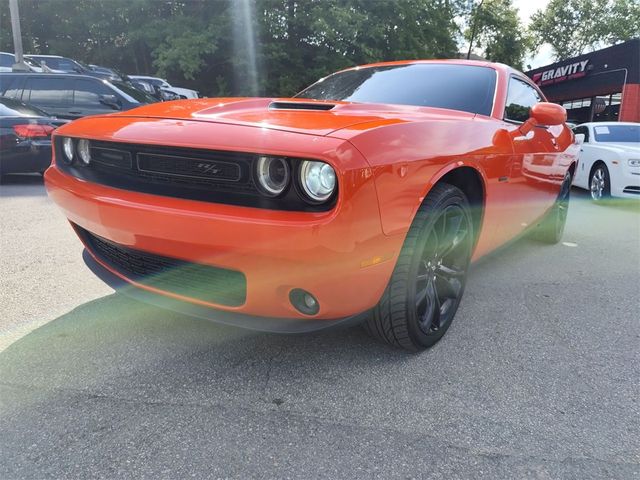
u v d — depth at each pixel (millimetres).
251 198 1826
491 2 31688
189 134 1917
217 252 1847
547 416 1982
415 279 2201
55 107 8469
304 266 1755
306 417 1931
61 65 14898
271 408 1980
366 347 2475
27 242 4102
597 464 1724
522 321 2895
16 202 5781
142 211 1944
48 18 22250
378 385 2160
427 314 2420
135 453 1708
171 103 2656
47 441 1754
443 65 3385
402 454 1747
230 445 1764
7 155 6805
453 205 2385
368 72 3535
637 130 8305
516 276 3740
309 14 18219
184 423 1874
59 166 2531
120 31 21219
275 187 1790
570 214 6691
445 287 2539
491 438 1843
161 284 2203
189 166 1926
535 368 2354
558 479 1649
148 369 2234
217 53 19219
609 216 6543
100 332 2562
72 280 3266
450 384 2189
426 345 2451
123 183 2121
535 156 3250
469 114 2812
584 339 2678
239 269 1854
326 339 2539
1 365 2232
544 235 4672
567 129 4199
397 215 1926
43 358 2301
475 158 2451
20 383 2098
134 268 2311
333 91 3338
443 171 2193
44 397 2006
